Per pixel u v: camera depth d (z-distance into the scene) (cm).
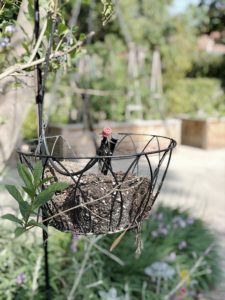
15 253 253
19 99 172
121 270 281
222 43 918
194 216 421
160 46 891
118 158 108
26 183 90
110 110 772
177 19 912
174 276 290
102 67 805
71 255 264
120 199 111
